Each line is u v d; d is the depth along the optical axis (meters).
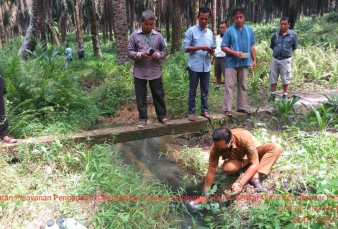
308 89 7.71
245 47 5.13
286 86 6.41
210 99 6.52
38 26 10.16
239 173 4.07
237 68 5.28
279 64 6.32
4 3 33.88
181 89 6.81
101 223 3.03
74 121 5.71
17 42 10.47
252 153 3.74
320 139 4.45
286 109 5.43
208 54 5.12
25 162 3.99
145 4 30.61
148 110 6.58
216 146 3.53
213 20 15.26
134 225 3.14
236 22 5.04
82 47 16.98
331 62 8.80
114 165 4.18
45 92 5.71
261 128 5.19
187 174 4.32
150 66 4.86
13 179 3.63
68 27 48.88
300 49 9.51
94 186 3.56
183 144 5.15
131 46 4.73
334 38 11.45
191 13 30.61
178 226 3.25
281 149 3.87
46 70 6.32
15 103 5.54
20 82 5.64
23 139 4.41
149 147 5.07
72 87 6.39
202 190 3.94
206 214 3.46
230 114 5.50
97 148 4.40
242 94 5.54
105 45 27.97
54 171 3.94
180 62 10.51
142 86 4.97
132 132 5.00
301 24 21.84
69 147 4.48
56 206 3.28
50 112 5.38
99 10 28.64
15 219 3.10
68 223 3.00
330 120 5.11
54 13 32.44
